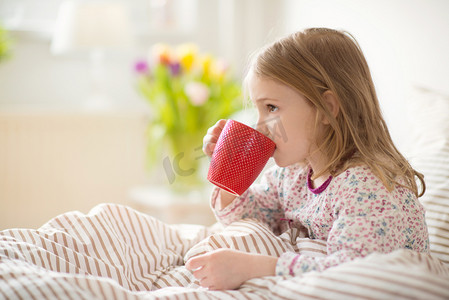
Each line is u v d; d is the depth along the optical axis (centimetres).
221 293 79
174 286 97
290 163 101
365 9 192
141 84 251
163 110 239
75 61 276
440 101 138
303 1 242
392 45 177
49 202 246
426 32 160
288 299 73
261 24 279
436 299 62
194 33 294
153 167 264
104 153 251
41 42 270
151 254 107
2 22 264
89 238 100
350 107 101
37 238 94
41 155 243
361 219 89
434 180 118
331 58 101
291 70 97
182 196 236
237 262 85
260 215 121
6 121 237
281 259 85
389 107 180
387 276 66
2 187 239
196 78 242
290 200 114
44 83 272
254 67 100
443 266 86
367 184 94
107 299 74
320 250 95
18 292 72
